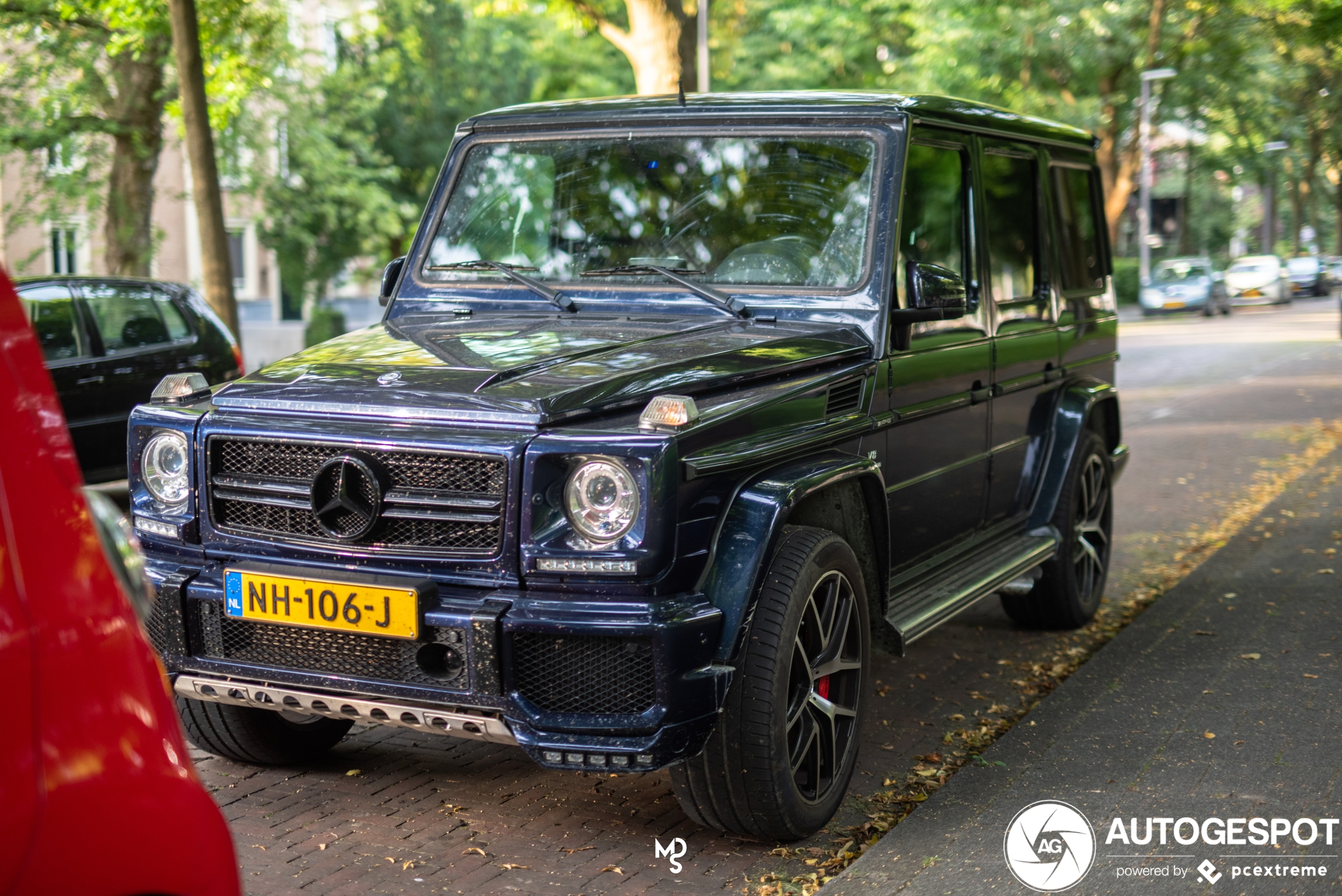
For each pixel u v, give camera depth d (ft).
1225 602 20.56
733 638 11.02
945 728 15.74
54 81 61.26
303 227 85.25
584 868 11.77
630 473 10.50
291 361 12.87
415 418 11.20
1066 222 20.27
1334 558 23.11
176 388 12.56
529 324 14.05
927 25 101.35
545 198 15.35
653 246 14.75
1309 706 15.52
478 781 14.06
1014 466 18.60
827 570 12.19
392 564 11.19
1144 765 13.76
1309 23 55.06
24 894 4.87
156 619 11.94
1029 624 20.39
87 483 28.14
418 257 15.62
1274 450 37.52
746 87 100.68
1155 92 128.77
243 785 13.84
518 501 10.71
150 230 62.80
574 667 10.73
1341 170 218.59
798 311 14.05
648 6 49.14
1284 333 90.99
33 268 70.85
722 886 11.40
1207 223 221.25
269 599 11.36
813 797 12.34
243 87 56.18
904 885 11.03
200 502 11.92
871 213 14.19
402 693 11.05
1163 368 67.10
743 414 11.55
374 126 88.99
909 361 14.53
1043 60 110.63
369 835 12.52
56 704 5.07
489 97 95.96
